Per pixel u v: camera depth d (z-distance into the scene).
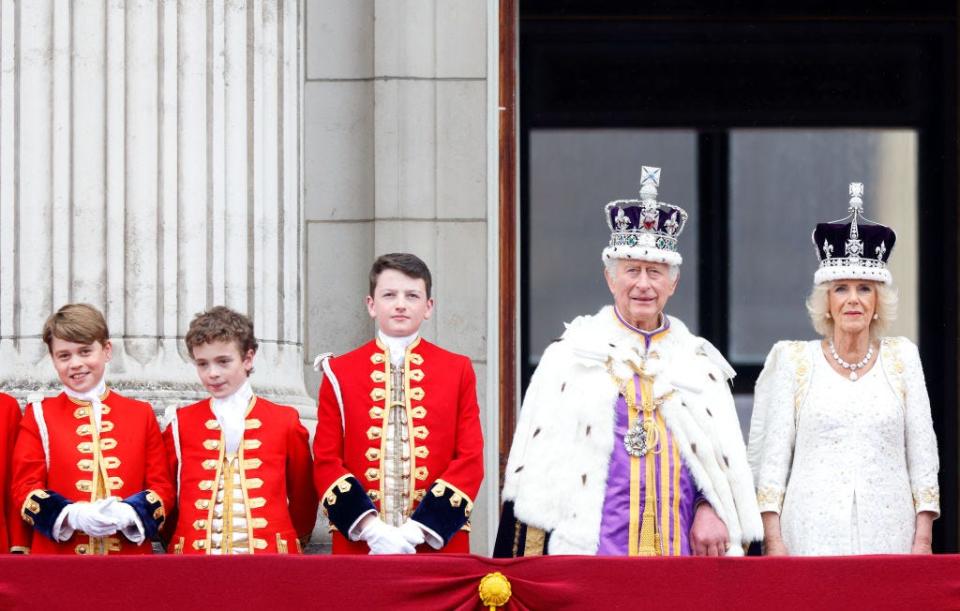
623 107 40.97
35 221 27.91
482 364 33.09
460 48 33.41
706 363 25.05
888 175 40.94
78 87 28.06
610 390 24.39
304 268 33.28
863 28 40.94
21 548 24.12
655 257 24.69
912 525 25.20
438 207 33.22
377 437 24.34
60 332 24.38
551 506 24.11
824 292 25.91
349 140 33.47
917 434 25.38
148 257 27.95
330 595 22.27
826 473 25.23
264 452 24.55
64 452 24.33
